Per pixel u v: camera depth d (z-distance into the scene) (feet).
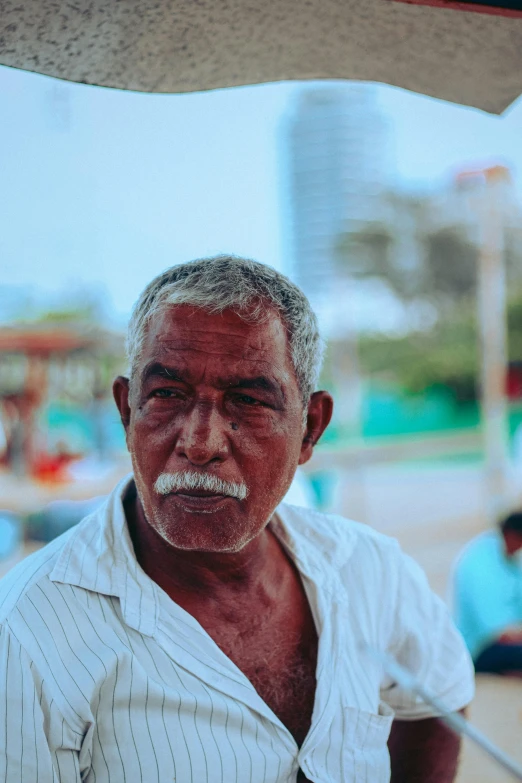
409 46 3.78
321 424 4.50
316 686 4.24
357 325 42.37
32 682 3.55
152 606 3.94
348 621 4.63
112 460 23.86
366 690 4.50
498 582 11.46
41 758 3.46
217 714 3.81
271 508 4.00
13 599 3.78
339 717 4.28
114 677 3.72
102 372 24.32
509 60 3.77
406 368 43.21
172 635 3.91
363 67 3.94
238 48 3.70
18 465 22.21
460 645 5.24
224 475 3.75
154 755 3.64
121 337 24.75
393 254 44.21
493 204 28.73
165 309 3.85
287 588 4.53
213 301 3.80
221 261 4.03
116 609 3.92
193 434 3.71
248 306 3.87
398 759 5.01
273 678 4.27
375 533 5.28
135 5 3.32
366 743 4.37
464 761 8.55
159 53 3.64
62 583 3.88
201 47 3.63
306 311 4.21
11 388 22.76
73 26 3.37
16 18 3.27
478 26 3.58
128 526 4.31
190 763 3.66
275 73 3.90
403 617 5.00
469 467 32.73
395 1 3.15
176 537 3.78
